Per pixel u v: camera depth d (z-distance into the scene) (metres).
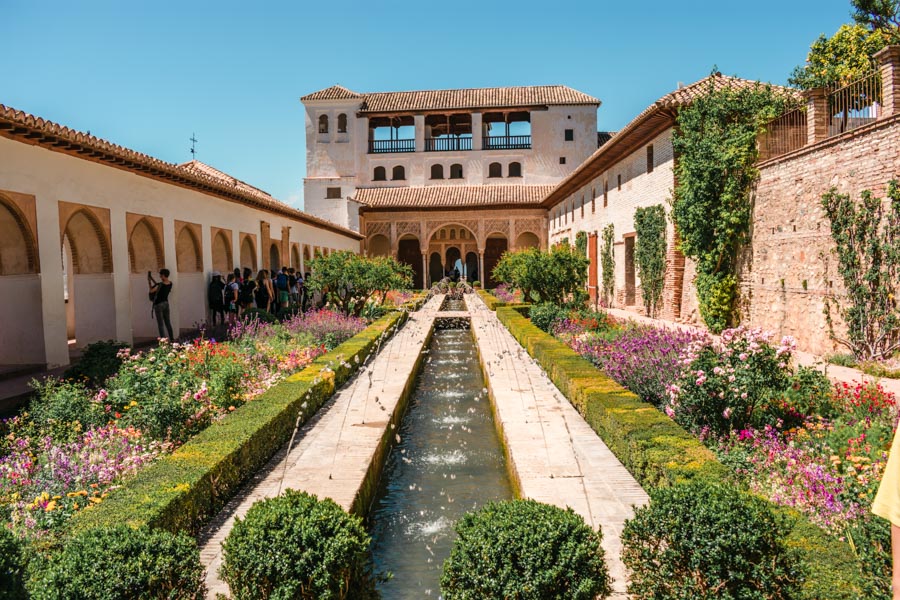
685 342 8.31
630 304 21.55
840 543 3.17
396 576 4.56
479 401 10.18
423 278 40.78
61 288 10.87
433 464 7.05
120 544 3.01
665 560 2.97
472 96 41.62
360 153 41.19
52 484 4.82
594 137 40.38
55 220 10.77
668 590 2.97
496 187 40.53
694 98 15.01
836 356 10.06
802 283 11.62
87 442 5.74
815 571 2.91
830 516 4.05
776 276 12.55
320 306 22.70
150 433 6.18
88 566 2.88
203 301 16.80
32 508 4.29
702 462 4.68
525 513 3.21
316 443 6.60
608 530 4.33
